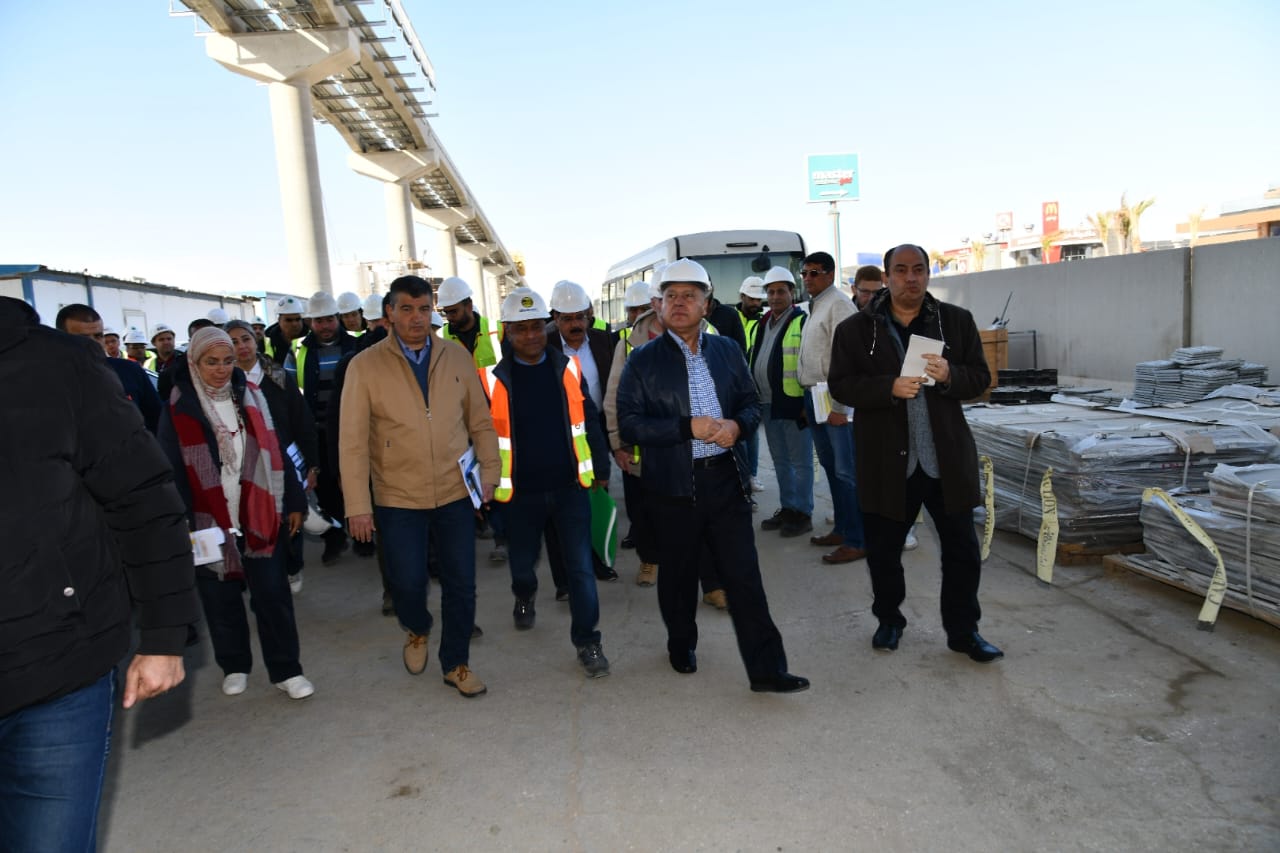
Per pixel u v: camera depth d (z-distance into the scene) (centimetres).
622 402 366
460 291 573
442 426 367
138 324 1777
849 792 288
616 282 1875
